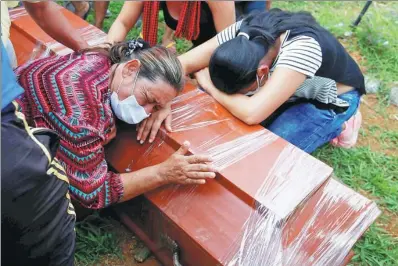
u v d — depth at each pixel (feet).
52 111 5.36
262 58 6.40
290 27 6.61
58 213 4.36
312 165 5.80
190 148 5.93
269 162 5.80
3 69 3.92
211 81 6.88
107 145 6.42
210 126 6.35
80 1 11.27
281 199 5.32
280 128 7.80
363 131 9.71
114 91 5.80
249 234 5.21
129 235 7.13
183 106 6.64
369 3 12.59
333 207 5.87
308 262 5.23
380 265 6.99
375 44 12.21
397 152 9.32
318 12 13.91
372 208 5.95
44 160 4.04
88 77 5.71
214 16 8.11
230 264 5.08
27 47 7.89
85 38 8.14
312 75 6.50
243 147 6.00
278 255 5.09
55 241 4.43
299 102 7.99
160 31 12.11
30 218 4.10
